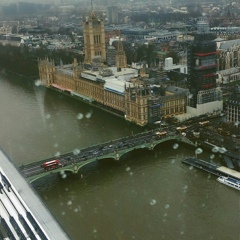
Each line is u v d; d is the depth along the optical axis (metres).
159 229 190.00
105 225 194.25
